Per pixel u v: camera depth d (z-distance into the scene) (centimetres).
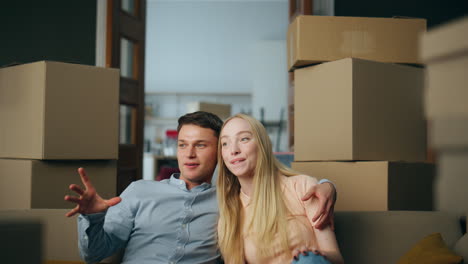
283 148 669
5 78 196
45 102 177
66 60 324
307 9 309
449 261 106
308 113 191
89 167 194
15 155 191
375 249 131
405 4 307
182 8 727
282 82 635
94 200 103
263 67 636
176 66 725
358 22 186
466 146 26
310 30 184
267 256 113
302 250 98
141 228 128
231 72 723
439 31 29
